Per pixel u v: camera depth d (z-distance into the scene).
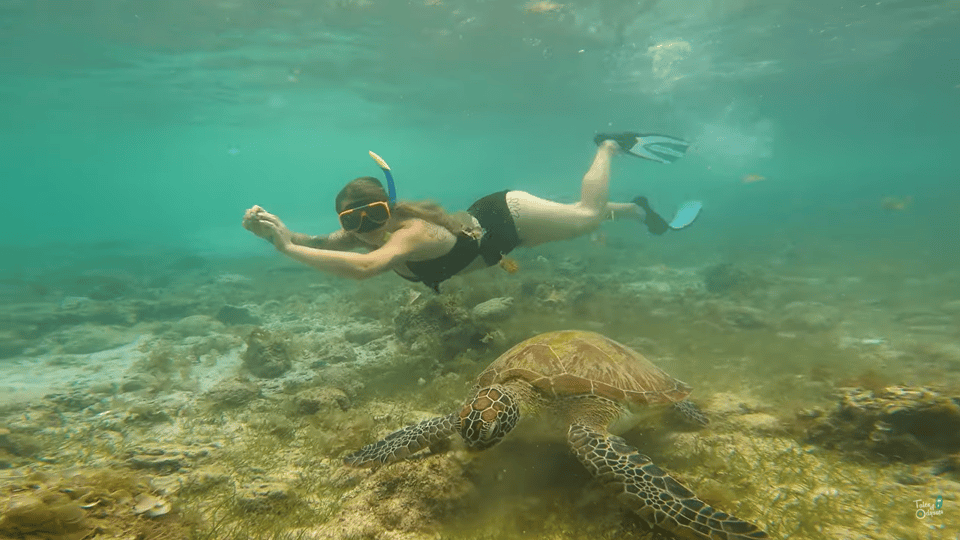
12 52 21.86
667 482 2.50
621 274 13.34
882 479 3.11
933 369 5.07
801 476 3.11
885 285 10.34
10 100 33.25
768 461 3.31
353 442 3.86
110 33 19.28
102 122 43.88
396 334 7.31
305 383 5.68
